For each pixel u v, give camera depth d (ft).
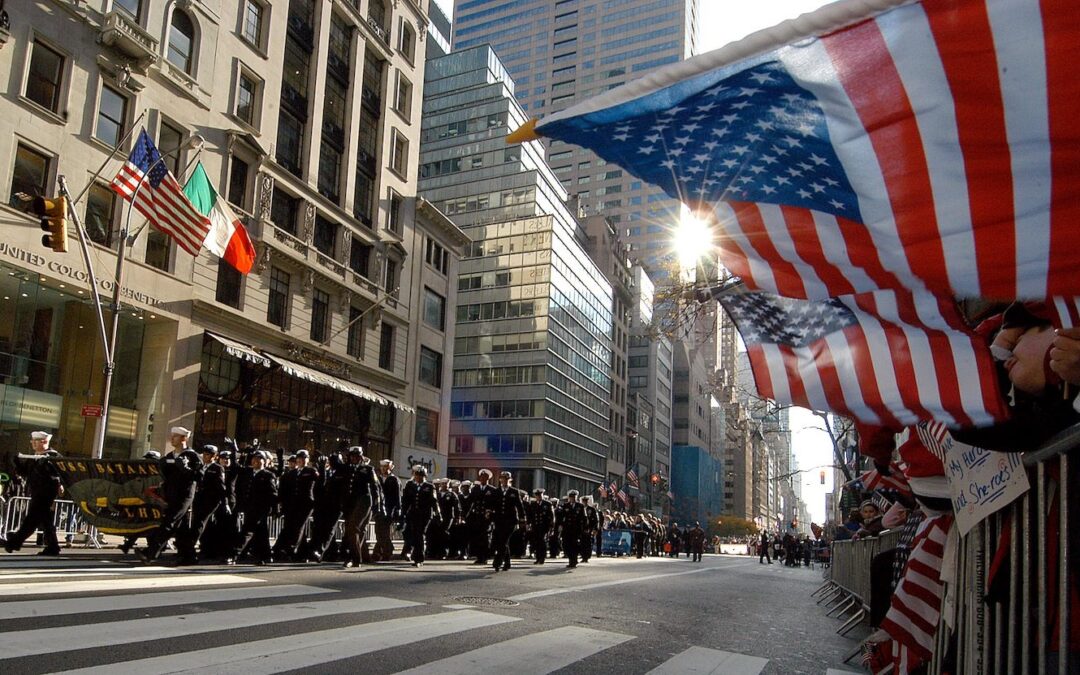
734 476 475.31
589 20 465.47
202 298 83.76
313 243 104.53
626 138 8.41
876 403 9.39
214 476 36.91
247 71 93.20
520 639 21.79
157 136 79.97
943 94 7.12
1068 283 7.28
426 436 131.95
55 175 68.95
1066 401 8.96
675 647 23.22
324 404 105.40
